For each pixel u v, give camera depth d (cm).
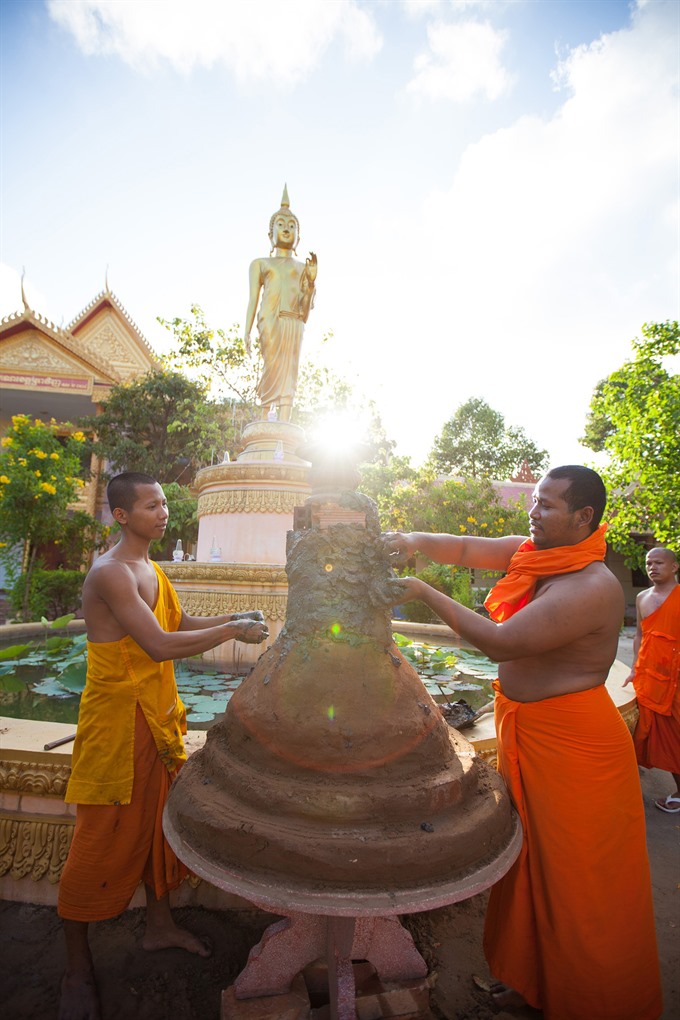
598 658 184
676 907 265
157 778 207
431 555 233
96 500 2152
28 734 263
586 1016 170
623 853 175
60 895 192
